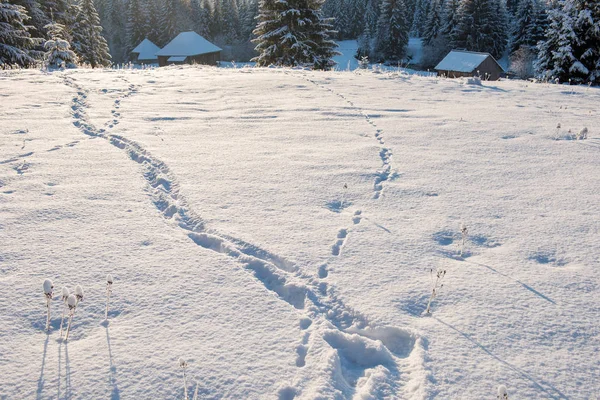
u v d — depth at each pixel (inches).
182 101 437.4
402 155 281.3
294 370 107.1
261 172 245.9
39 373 103.2
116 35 3358.8
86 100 427.8
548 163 266.8
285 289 143.5
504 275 148.8
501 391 88.4
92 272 146.6
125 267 150.2
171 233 177.5
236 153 278.4
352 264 154.8
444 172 250.8
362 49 2785.4
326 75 642.8
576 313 128.6
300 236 174.6
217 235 175.6
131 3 3034.0
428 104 446.0
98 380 101.6
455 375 105.4
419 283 143.9
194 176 237.9
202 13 3403.1
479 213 197.8
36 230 174.1
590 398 98.7
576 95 532.4
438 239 174.2
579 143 309.4
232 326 122.6
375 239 173.0
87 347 112.4
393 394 102.0
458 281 145.2
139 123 346.0
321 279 145.5
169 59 2410.2
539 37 2293.3
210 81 560.4
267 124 352.5
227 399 97.8
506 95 517.7
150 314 126.4
